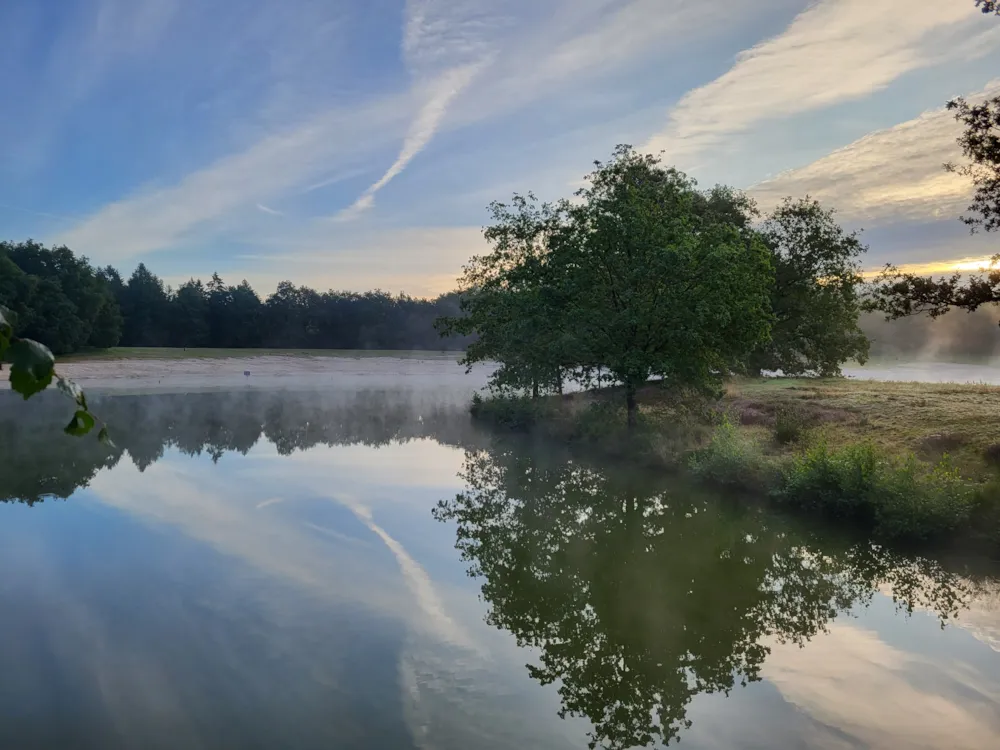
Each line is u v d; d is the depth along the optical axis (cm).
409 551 1304
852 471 1452
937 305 1658
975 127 1559
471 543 1383
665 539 1438
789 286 3725
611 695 767
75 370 6606
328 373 7975
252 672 784
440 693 752
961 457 1578
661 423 2364
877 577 1179
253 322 11356
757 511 1585
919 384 2814
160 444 2647
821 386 2952
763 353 3728
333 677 780
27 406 4062
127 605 981
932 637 915
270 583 1085
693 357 2216
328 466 2228
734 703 748
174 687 744
